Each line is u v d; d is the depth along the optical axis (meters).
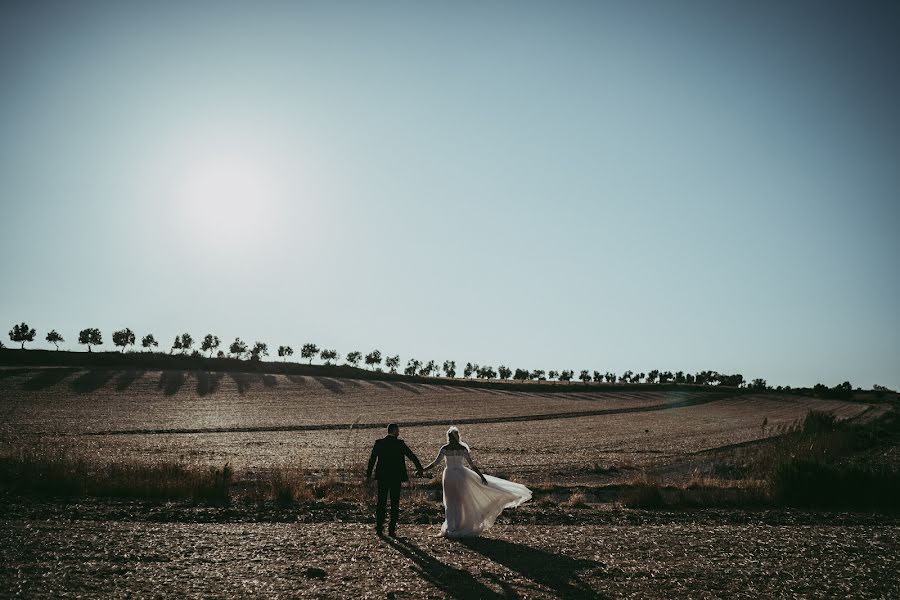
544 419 74.25
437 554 9.59
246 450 35.09
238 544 10.02
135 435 44.62
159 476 16.28
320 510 13.82
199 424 55.56
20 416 55.31
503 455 33.66
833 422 41.25
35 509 12.73
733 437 47.75
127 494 14.98
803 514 13.88
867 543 10.73
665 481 20.58
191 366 124.25
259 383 108.00
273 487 15.75
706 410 98.50
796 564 9.24
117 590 7.46
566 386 139.75
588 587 7.92
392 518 11.14
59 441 36.53
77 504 13.45
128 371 110.75
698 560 9.41
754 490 16.73
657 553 9.86
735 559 9.51
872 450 32.34
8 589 7.34
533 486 20.31
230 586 7.71
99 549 9.41
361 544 10.21
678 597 7.59
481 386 131.88
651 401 116.75
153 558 9.02
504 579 8.20
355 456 31.95
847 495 15.30
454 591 7.61
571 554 9.74
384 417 68.19
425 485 20.55
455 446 11.63
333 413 71.62
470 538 10.92
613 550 10.05
